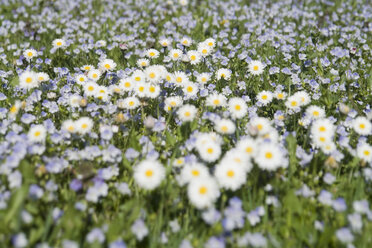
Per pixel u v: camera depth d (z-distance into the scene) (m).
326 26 1.13
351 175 0.59
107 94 0.71
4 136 0.64
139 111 0.72
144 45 0.98
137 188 0.57
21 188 0.51
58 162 0.59
